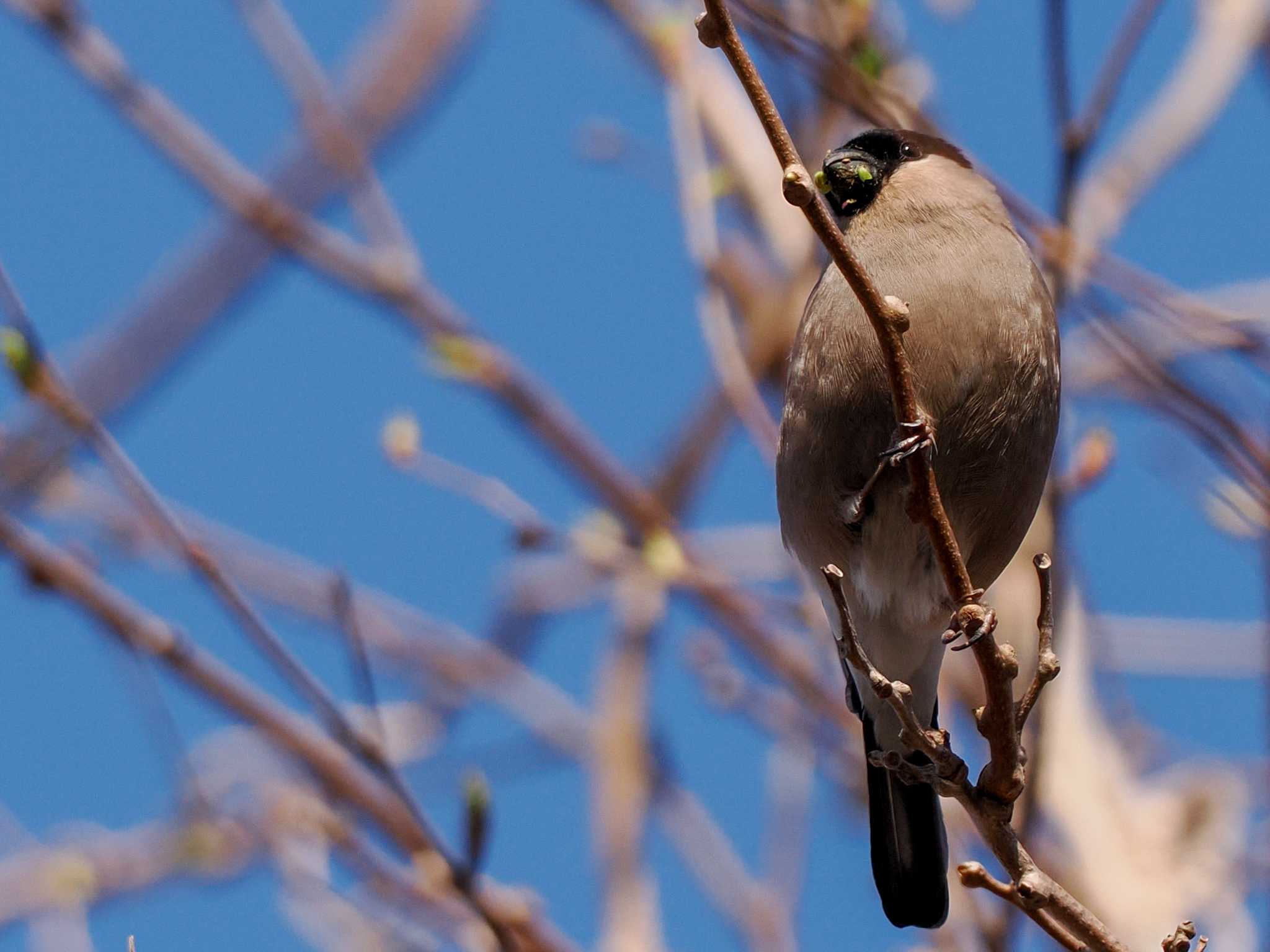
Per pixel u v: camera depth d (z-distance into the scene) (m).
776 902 11.52
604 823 12.08
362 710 11.55
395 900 10.26
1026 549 11.41
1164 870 10.88
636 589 13.14
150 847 13.07
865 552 9.34
